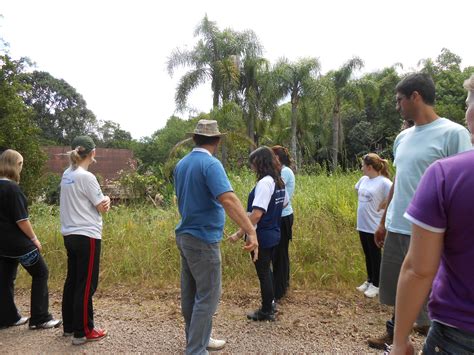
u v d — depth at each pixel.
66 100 54.16
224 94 22.89
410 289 1.39
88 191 3.46
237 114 20.97
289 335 3.59
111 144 55.81
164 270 5.24
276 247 4.34
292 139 24.14
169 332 3.73
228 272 5.04
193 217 3.00
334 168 8.22
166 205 7.96
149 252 5.42
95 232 3.51
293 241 5.36
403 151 3.04
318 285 4.79
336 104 26.89
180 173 3.13
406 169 2.98
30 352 3.35
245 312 4.15
